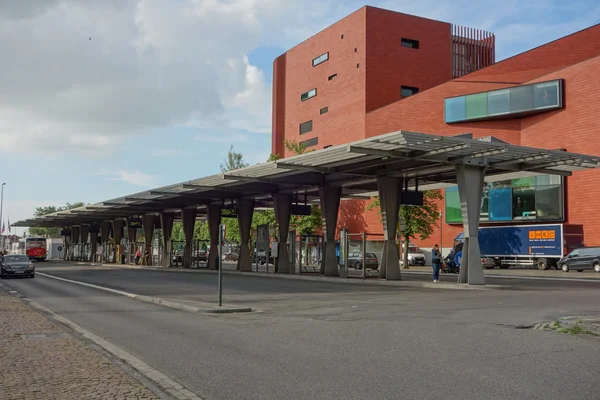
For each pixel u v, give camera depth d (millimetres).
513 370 7719
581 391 6582
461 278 24766
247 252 42250
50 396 6297
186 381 7336
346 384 7020
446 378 7270
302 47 73812
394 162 27375
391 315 14273
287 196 38125
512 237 45406
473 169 24641
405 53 63469
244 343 10289
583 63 44812
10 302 17875
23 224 83375
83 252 82938
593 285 25609
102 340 10617
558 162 25359
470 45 69062
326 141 67750
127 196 45594
